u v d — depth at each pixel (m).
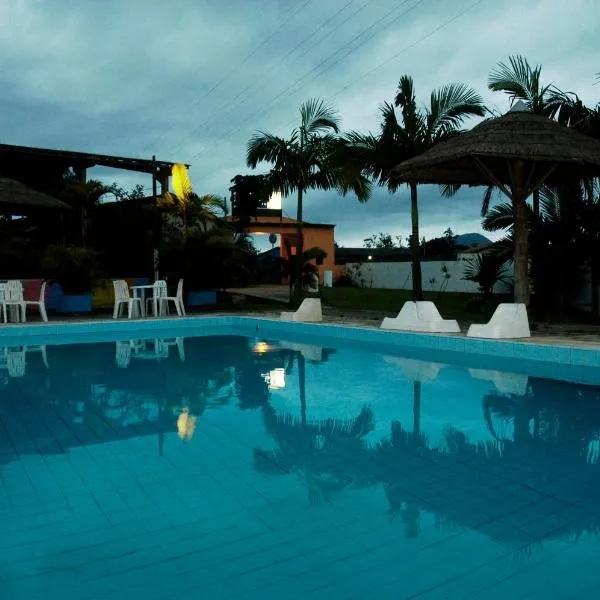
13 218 19.03
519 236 10.47
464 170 12.32
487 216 14.34
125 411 5.62
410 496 3.40
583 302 13.40
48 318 13.84
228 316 14.13
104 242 20.45
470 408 5.68
